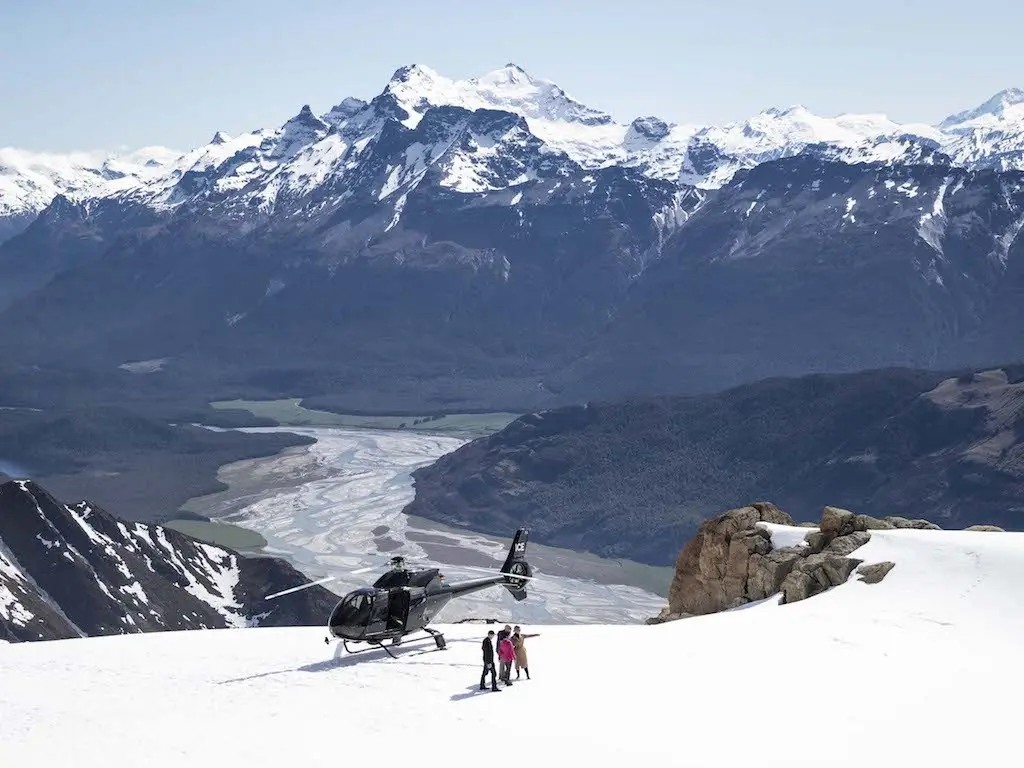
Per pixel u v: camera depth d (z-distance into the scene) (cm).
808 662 4675
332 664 5141
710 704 4200
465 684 4619
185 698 4609
